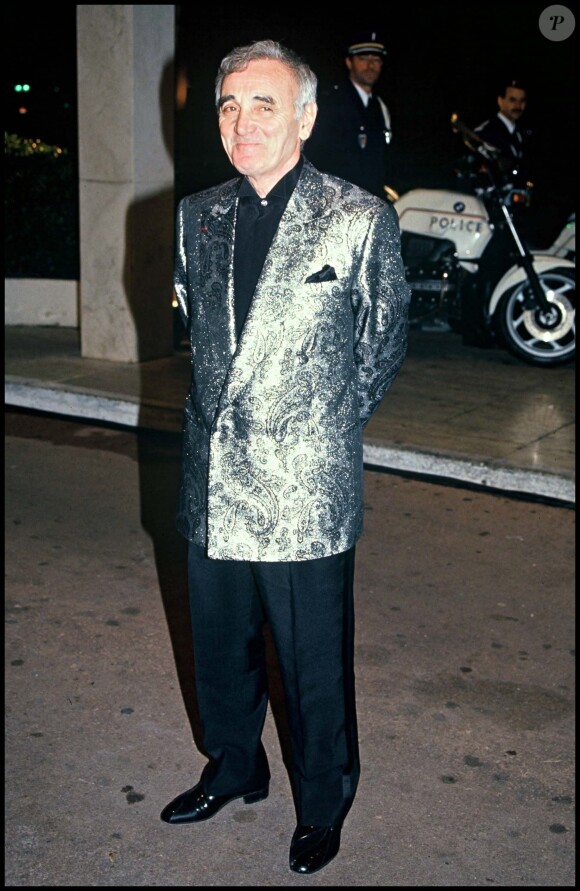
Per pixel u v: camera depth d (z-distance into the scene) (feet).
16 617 12.19
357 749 8.40
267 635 12.00
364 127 21.45
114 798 9.02
